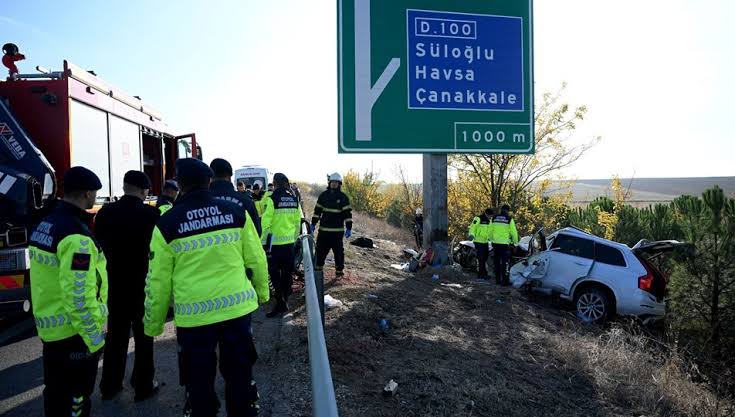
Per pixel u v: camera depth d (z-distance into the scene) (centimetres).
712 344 884
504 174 1505
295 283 783
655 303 873
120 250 365
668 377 605
